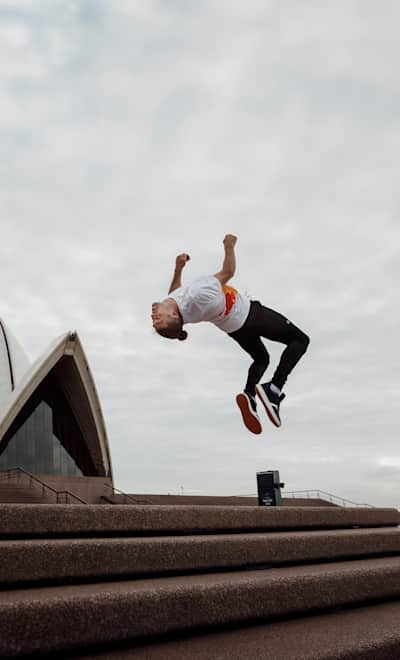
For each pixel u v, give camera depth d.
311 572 3.61
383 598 3.85
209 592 3.02
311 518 5.34
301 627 3.16
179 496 28.58
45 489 26.25
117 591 2.80
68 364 34.16
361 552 4.66
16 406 32.06
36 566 3.04
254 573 3.63
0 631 2.43
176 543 3.55
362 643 2.82
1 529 3.50
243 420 4.85
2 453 35.28
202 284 4.21
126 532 3.97
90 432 38.31
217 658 2.61
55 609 2.57
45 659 2.56
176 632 2.90
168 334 4.22
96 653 2.69
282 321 4.65
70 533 3.73
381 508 6.31
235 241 4.44
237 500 28.33
